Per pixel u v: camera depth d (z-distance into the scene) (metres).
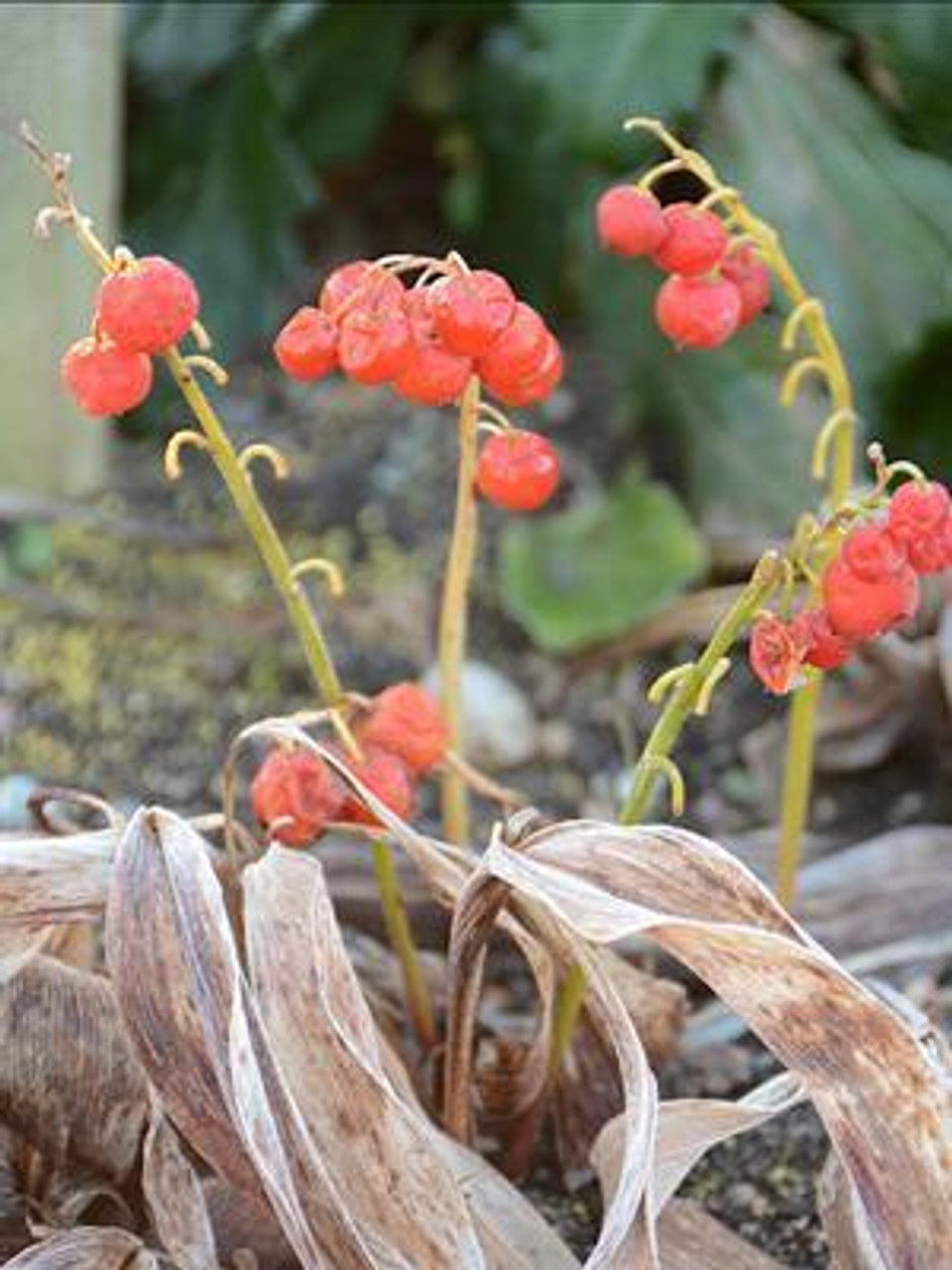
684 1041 0.54
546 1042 0.49
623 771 0.62
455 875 0.47
